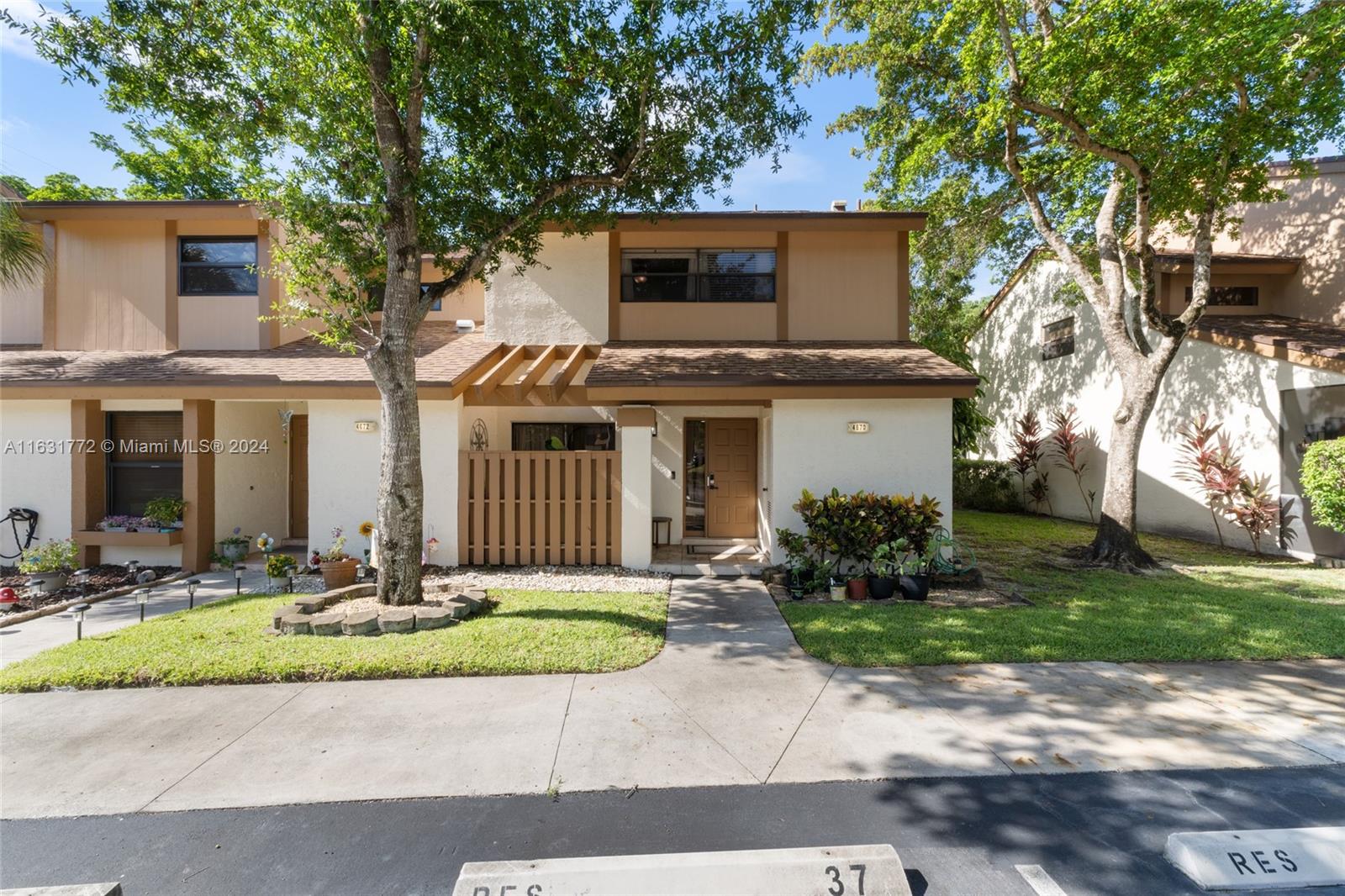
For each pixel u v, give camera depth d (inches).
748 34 284.4
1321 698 189.6
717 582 351.3
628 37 280.1
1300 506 420.5
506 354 450.9
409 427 272.4
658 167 322.7
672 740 164.1
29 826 129.0
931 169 547.2
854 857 113.7
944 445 364.5
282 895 110.0
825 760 153.8
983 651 227.6
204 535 389.7
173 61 255.0
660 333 460.8
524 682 203.3
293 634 240.1
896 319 453.7
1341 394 399.5
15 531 380.2
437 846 122.4
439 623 250.5
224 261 438.6
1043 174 442.3
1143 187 365.1
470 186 308.2
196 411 385.4
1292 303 547.5
